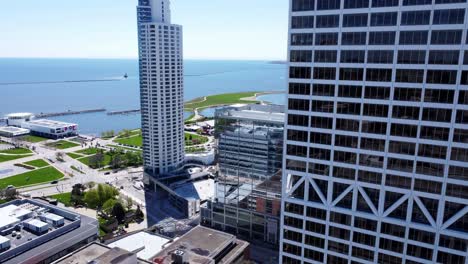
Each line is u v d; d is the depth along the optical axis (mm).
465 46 71562
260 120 136125
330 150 88375
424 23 74125
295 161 93625
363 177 86188
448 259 81438
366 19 78875
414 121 78500
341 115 85250
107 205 174000
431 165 78875
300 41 86375
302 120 90125
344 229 91375
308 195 94688
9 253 107250
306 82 87562
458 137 75375
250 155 141875
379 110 81250
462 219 79000
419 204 81625
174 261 94062
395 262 87125
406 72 77312
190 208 173000
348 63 82312
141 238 129250
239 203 148875
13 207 133750
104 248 84250
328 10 82062
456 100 74125
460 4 70562
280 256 102688
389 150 82125
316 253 96750
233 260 108812
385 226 86188
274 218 140000
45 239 118438
